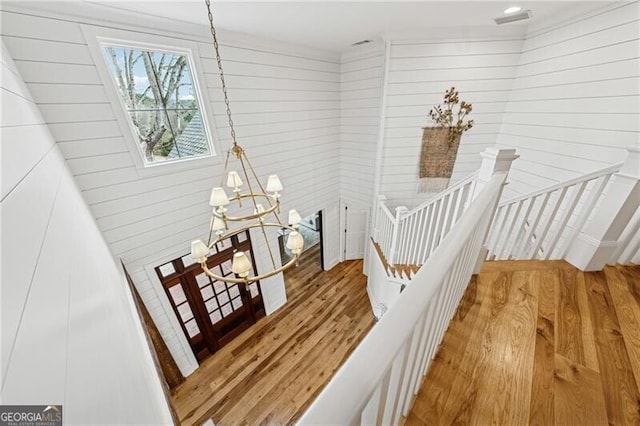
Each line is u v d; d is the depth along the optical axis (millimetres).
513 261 1934
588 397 1009
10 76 1284
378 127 3877
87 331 697
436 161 3730
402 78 3301
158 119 2537
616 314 1415
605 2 2107
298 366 3340
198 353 3451
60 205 1056
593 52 2256
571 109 2500
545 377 1093
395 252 3221
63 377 458
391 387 617
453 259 675
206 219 3018
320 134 4160
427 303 524
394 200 4113
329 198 4820
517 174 3219
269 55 3158
